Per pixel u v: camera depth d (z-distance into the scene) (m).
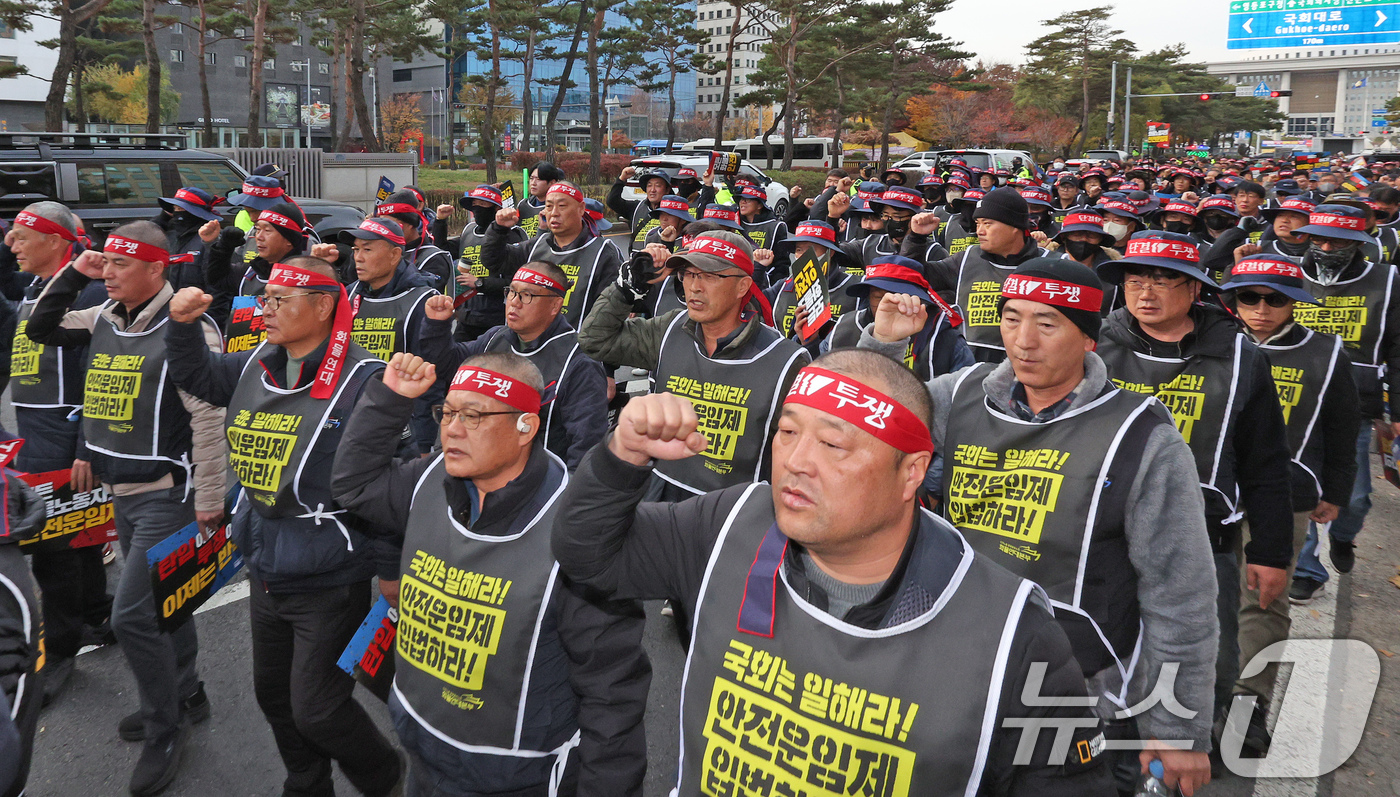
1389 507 6.77
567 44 100.75
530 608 2.20
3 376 5.20
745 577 1.65
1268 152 49.75
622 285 3.88
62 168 10.61
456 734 2.30
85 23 41.72
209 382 3.49
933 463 2.89
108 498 4.28
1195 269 3.07
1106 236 5.84
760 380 3.61
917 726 1.47
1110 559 2.42
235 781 3.61
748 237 9.23
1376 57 135.50
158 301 3.77
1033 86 84.50
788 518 1.50
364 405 2.55
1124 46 84.69
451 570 2.30
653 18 53.09
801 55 49.97
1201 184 18.50
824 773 1.51
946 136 79.88
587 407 3.98
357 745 3.12
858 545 1.54
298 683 3.05
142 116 59.06
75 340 4.27
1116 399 2.47
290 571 2.97
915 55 56.88
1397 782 3.54
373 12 40.34
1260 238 7.98
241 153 19.00
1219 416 3.13
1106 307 4.76
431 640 2.31
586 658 2.16
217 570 3.49
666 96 122.75
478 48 48.59
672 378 3.79
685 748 1.68
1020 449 2.54
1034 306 2.43
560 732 2.31
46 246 4.63
